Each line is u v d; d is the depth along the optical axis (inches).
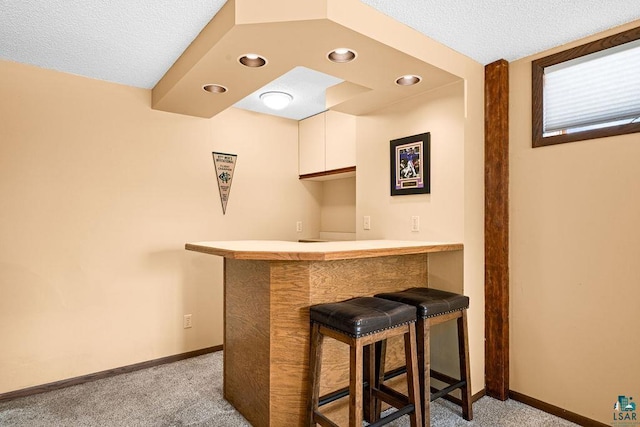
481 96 97.3
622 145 77.9
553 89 89.0
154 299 118.6
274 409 76.6
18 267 96.6
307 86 116.1
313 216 165.6
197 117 128.9
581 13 73.1
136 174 115.6
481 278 97.2
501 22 76.5
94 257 107.7
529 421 84.4
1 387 94.0
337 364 81.2
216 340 132.1
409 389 71.3
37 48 89.2
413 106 104.0
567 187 85.9
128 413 88.1
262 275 79.9
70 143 104.3
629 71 77.1
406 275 95.5
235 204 139.5
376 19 70.9
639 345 75.7
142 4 70.5
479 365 96.3
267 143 149.5
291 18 63.6
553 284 88.2
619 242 78.3
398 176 107.7
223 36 69.8
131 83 112.7
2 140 94.7
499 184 95.0
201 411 89.3
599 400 80.7
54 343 101.3
